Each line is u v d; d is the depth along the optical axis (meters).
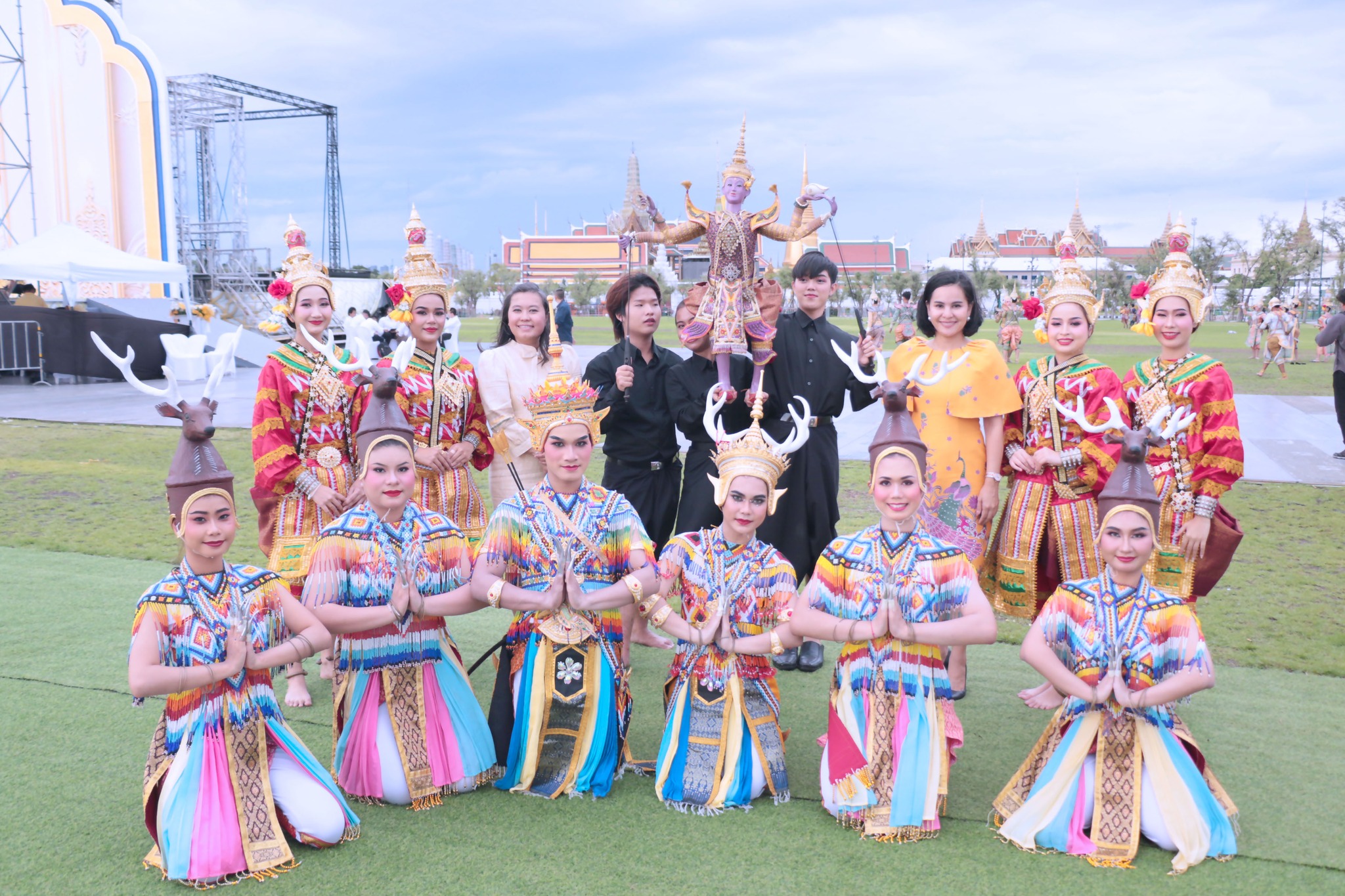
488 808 3.92
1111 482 3.80
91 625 6.04
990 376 4.94
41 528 8.56
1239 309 78.12
